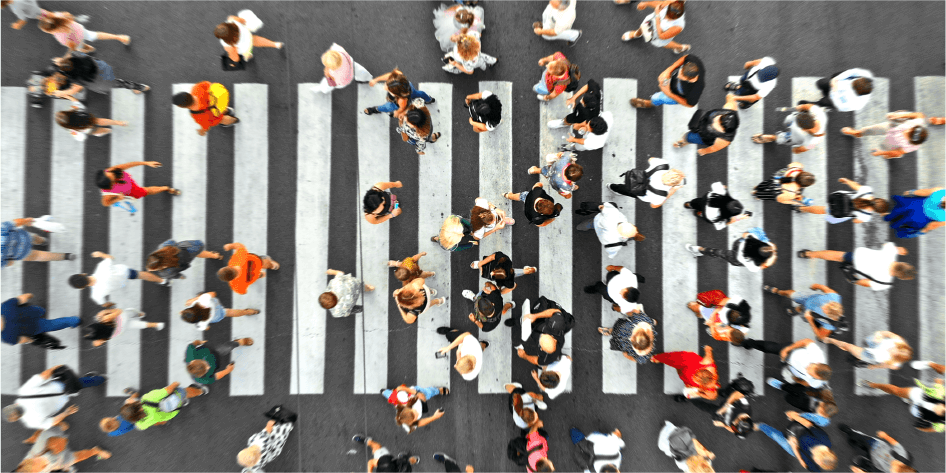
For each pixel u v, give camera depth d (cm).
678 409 639
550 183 577
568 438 639
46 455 574
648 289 635
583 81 638
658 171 524
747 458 637
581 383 640
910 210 552
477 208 510
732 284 632
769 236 630
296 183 634
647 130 633
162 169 628
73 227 626
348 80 562
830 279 629
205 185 629
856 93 533
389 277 634
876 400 632
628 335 527
